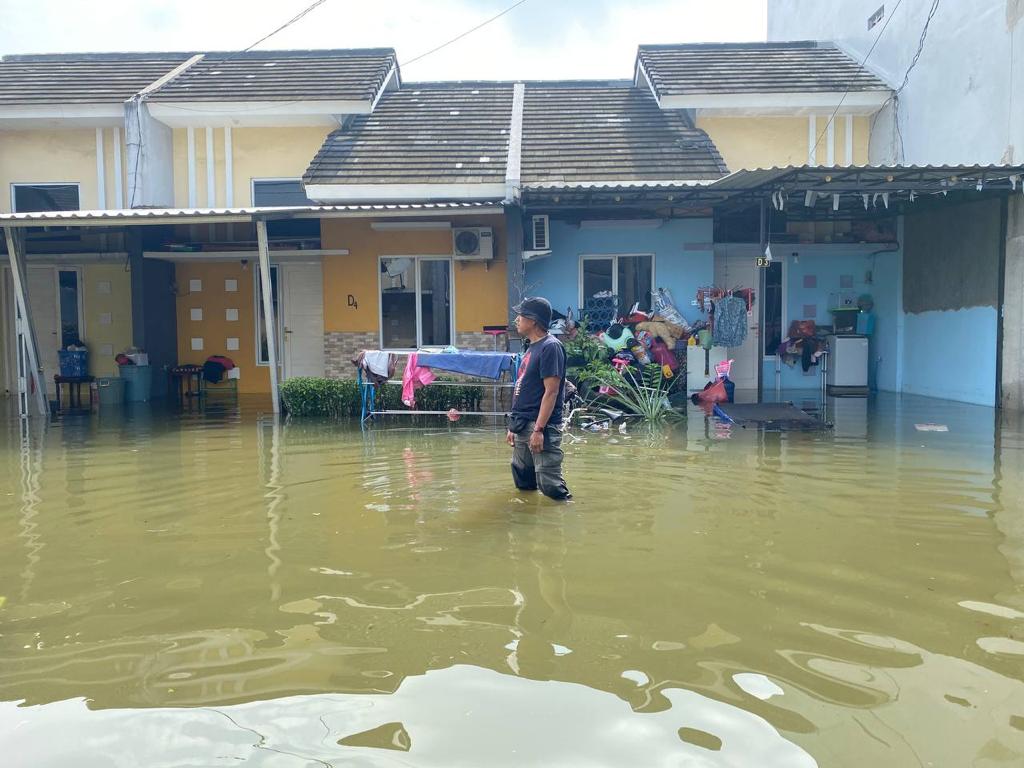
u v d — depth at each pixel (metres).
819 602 4.12
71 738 2.90
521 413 6.35
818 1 18.08
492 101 16.56
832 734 2.87
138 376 14.16
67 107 14.64
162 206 14.95
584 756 2.74
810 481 6.96
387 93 17.05
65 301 15.27
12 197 15.35
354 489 6.80
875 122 14.80
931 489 6.62
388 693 3.19
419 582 4.43
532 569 4.63
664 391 11.77
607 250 13.70
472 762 2.71
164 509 6.17
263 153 15.22
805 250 14.41
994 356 11.84
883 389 14.73
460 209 11.52
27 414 12.20
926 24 13.17
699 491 6.59
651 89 16.30
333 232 13.66
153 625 3.88
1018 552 4.93
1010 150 11.01
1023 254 11.06
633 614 3.96
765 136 15.08
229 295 15.45
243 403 13.88
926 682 3.25
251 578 4.54
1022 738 2.84
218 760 2.75
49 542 5.29
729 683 3.25
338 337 13.74
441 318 13.75
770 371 15.00
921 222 13.66
